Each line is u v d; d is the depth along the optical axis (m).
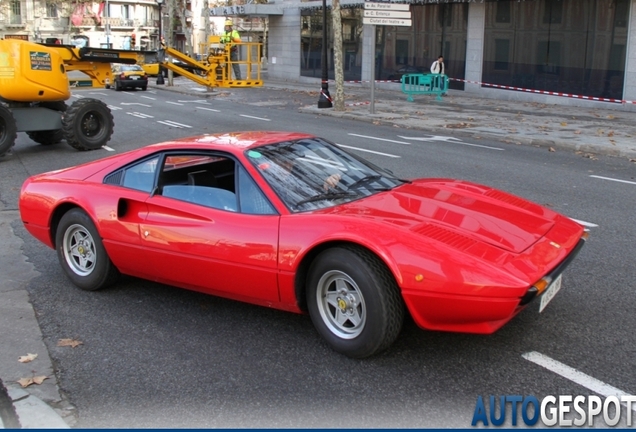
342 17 33.94
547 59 23.73
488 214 4.32
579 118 18.77
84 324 4.76
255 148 4.71
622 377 3.79
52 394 3.75
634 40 20.64
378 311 3.82
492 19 25.59
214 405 3.60
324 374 3.91
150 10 80.94
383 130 17.11
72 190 5.35
